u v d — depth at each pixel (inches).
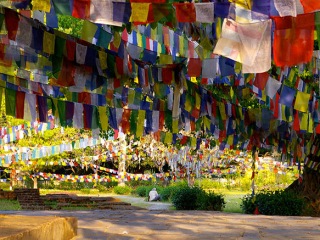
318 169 629.9
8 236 156.4
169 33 301.6
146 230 294.4
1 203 898.7
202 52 317.4
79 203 909.2
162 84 348.5
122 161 1154.7
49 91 365.7
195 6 201.6
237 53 200.2
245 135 466.6
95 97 376.8
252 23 198.5
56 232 216.2
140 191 1181.1
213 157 885.2
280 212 537.6
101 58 294.7
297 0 190.9
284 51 203.0
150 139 858.1
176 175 1048.2
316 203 592.7
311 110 414.6
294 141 525.0
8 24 245.8
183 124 414.0
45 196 1016.9
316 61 313.7
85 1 206.2
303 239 274.1
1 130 691.4
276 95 377.4
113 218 365.4
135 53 312.8
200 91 400.5
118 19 205.5
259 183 1214.3
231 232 295.9
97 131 357.7
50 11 224.4
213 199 641.6
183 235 276.2
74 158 1123.9
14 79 345.1
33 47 258.1
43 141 940.6
